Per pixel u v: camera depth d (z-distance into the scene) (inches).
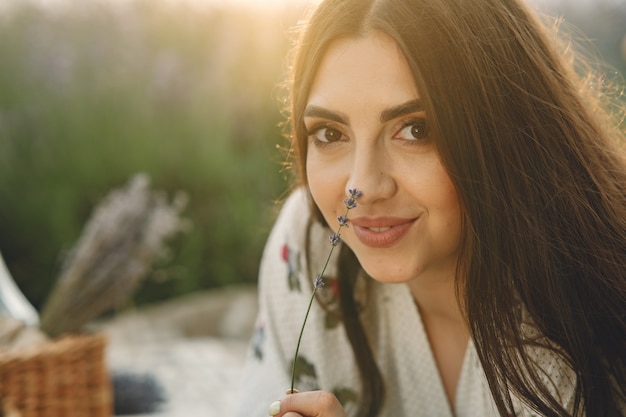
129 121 156.4
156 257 138.2
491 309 50.5
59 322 86.7
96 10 167.5
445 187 47.3
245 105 160.2
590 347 52.6
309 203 57.5
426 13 46.1
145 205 94.3
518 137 48.8
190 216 152.7
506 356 51.7
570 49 65.1
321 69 48.1
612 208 53.1
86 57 161.2
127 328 127.0
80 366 67.1
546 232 50.7
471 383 59.0
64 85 156.6
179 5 173.9
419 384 62.1
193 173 154.7
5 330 76.7
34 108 154.3
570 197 51.1
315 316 62.2
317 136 49.8
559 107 51.3
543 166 50.1
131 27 164.1
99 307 88.7
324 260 61.9
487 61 47.5
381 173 47.2
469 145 46.8
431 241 48.9
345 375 62.7
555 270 50.8
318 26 48.5
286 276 64.1
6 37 163.8
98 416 68.5
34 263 144.6
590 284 52.5
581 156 51.8
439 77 45.7
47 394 64.9
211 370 105.9
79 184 150.3
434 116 45.8
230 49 162.4
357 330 61.1
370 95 46.2
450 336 60.8
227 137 160.7
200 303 141.3
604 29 185.8
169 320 133.6
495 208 48.2
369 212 47.9
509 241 49.1
